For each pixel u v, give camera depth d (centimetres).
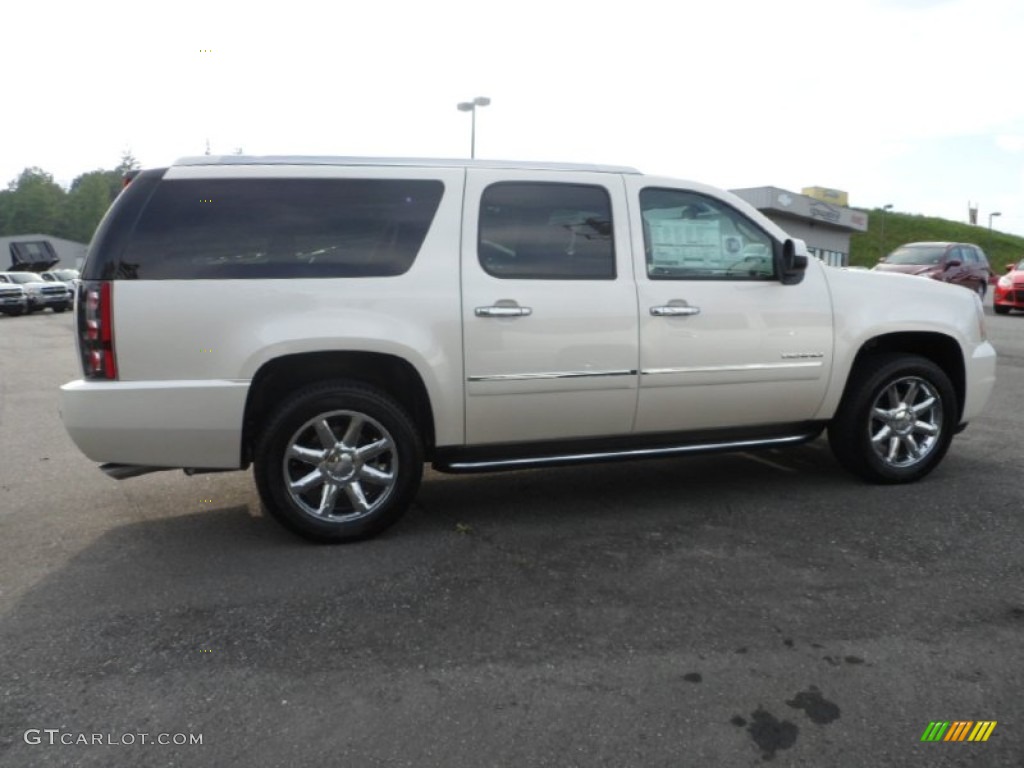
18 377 1117
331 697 263
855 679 272
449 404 405
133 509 469
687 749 236
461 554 387
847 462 495
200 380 372
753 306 449
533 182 423
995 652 289
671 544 397
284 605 331
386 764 229
